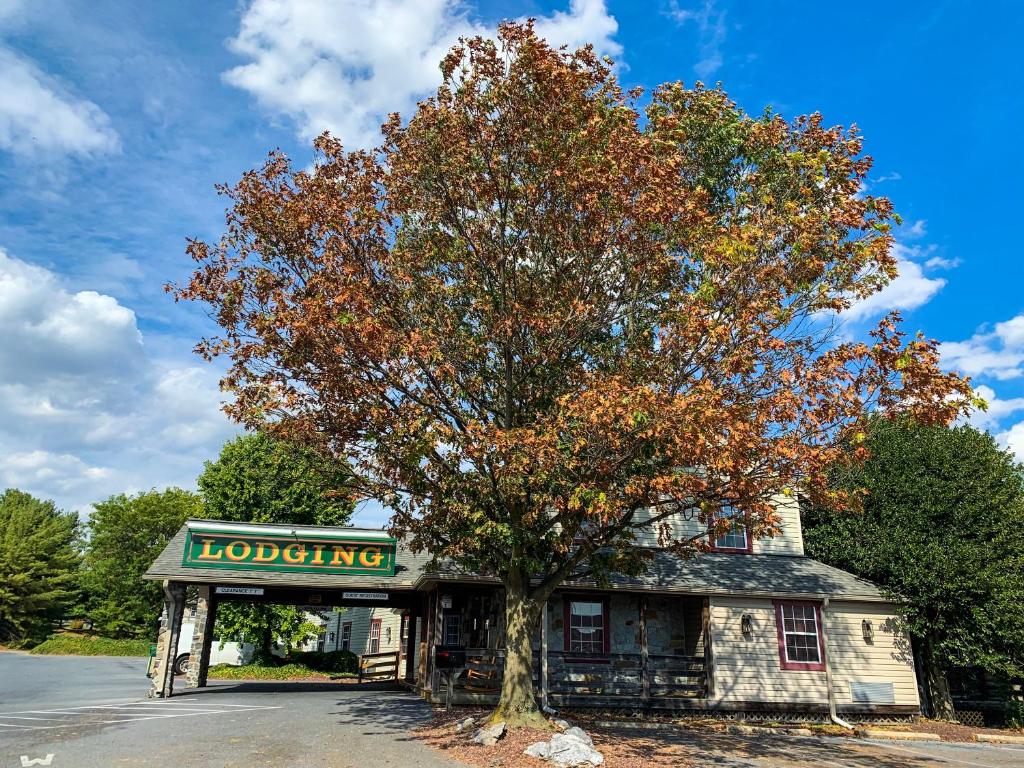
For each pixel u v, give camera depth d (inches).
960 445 887.7
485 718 569.0
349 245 499.8
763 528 518.0
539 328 502.0
